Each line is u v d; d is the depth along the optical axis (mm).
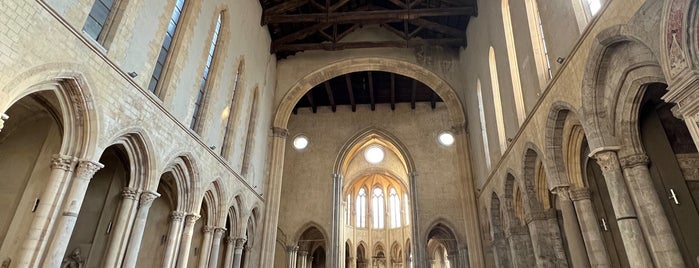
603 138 9117
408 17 21797
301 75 25094
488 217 19906
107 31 9609
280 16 22078
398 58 24953
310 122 29641
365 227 41562
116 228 10438
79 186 8523
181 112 12711
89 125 8773
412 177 26938
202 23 14180
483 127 20359
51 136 11945
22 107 11805
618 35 8000
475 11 20766
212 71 15438
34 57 7414
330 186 27047
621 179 8773
